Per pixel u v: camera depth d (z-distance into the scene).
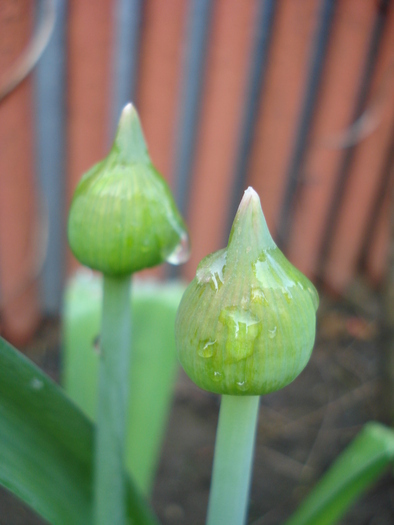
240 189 0.53
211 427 0.46
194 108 0.47
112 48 0.43
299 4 0.44
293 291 0.12
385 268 0.40
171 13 0.41
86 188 0.16
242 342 0.12
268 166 0.50
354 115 0.50
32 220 0.46
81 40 0.41
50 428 0.19
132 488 0.22
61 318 0.53
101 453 0.19
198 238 0.51
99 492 0.19
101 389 0.18
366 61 0.48
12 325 0.48
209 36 0.44
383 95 0.48
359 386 0.50
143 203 0.15
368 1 0.45
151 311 0.28
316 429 0.46
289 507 0.39
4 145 0.41
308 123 0.51
